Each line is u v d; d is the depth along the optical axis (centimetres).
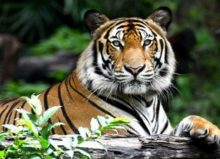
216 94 2167
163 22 1088
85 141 791
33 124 775
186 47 1912
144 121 1033
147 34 1033
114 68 1015
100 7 2720
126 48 1019
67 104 1031
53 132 1010
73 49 2486
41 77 2303
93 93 1028
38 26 2839
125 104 1029
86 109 1023
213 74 2378
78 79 1044
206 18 2589
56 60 2300
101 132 812
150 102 1048
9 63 2322
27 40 2970
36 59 2322
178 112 1947
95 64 1034
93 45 1054
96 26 1079
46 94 1059
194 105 2008
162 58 1042
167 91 1058
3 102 1112
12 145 779
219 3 2620
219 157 855
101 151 817
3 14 2966
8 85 1956
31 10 2833
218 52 2448
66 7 2756
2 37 2364
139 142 833
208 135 842
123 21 1050
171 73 1059
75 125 1012
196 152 846
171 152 838
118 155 823
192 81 2291
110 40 1033
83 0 2791
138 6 2662
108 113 1021
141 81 1005
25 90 1841
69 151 763
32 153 772
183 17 2573
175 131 935
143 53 1017
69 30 2664
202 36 2447
